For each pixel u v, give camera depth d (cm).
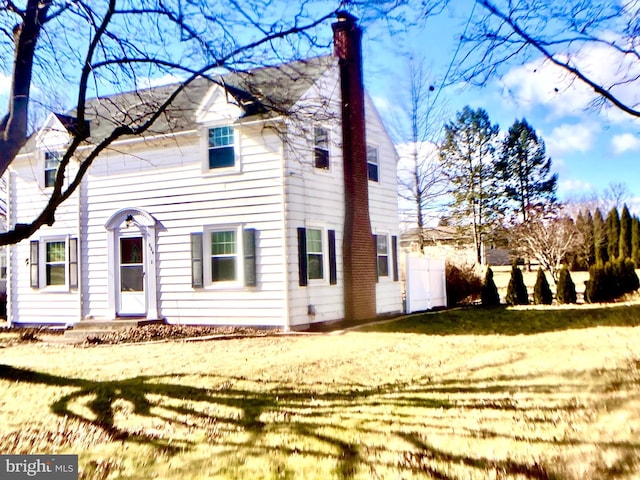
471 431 494
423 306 1870
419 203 2814
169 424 571
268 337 1232
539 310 1686
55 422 595
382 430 511
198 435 531
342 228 1534
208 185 1413
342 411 583
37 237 1639
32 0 698
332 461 442
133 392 700
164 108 773
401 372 774
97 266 1543
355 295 1516
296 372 795
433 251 2692
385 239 1745
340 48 1525
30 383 777
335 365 841
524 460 418
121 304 1505
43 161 1644
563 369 720
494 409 557
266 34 707
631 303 1739
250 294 1359
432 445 464
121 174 1517
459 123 3419
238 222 1377
